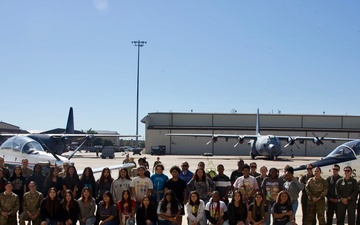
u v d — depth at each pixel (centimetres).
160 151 7425
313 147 7594
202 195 1116
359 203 1167
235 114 8038
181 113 8075
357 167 1625
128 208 1043
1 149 2019
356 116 7850
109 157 5888
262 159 5644
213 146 7762
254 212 1037
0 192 1137
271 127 7962
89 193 1056
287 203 1027
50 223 1045
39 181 1209
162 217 1038
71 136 3541
